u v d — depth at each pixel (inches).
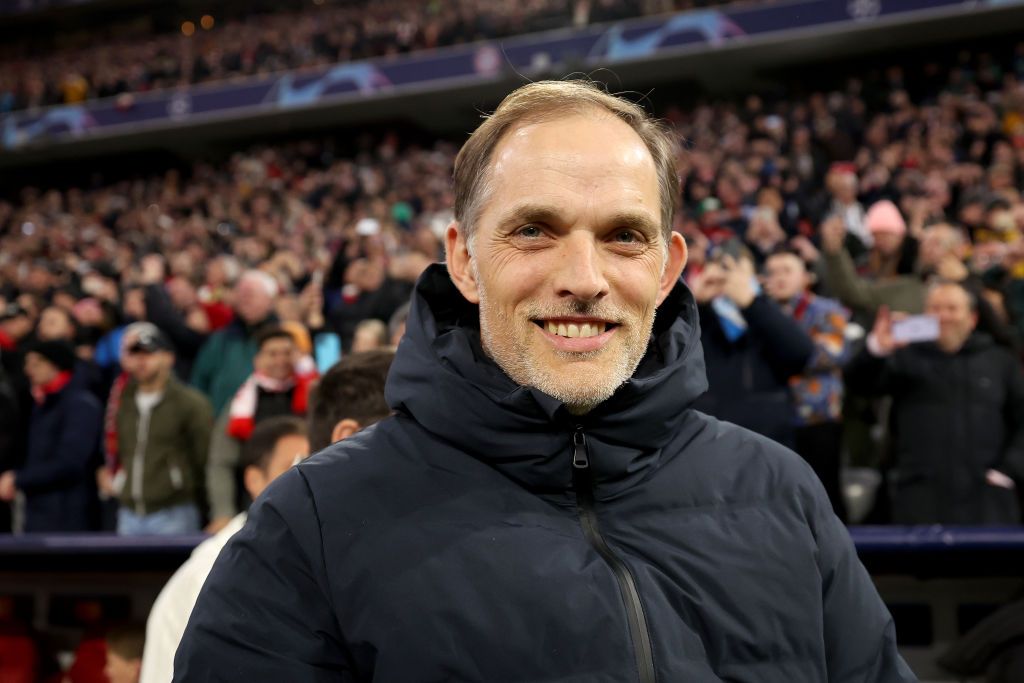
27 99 727.7
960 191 299.7
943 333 120.7
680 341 42.1
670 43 557.0
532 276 37.8
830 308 131.7
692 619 36.9
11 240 493.0
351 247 224.1
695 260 160.4
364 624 35.4
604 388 37.9
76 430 155.3
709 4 560.4
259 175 571.2
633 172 38.5
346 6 750.5
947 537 88.5
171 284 221.6
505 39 595.2
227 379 161.8
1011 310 159.2
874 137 382.9
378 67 626.5
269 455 78.9
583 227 37.8
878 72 581.3
